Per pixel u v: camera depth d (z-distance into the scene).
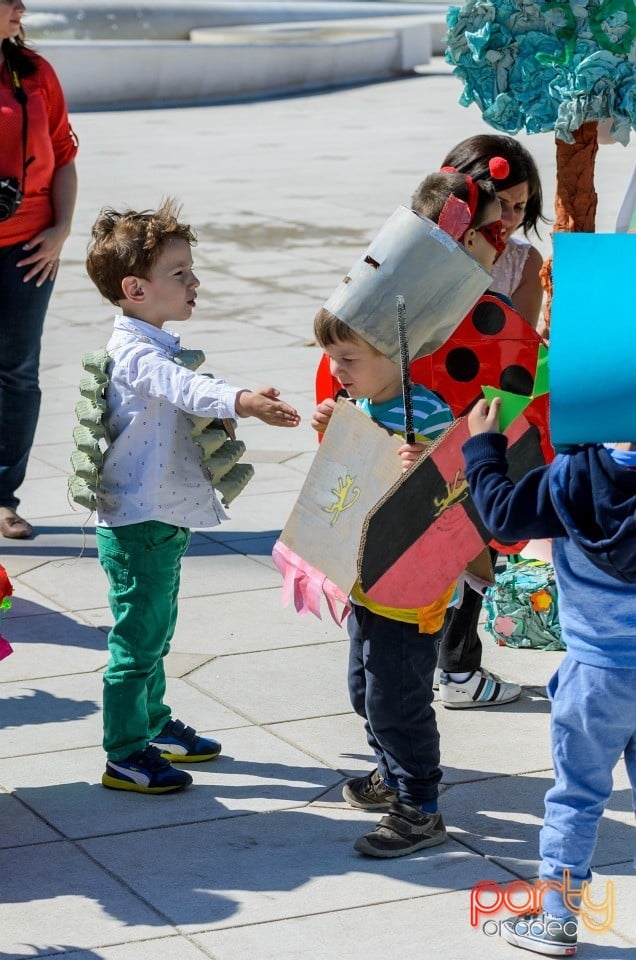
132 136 32.09
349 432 5.16
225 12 49.66
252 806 5.50
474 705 6.40
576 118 6.53
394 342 5.09
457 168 6.54
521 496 4.28
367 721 5.36
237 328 14.22
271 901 4.80
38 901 4.80
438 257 5.07
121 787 5.60
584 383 4.15
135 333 5.60
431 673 5.17
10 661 6.86
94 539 8.71
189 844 5.20
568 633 4.38
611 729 4.36
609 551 4.07
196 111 38.38
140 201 22.05
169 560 5.60
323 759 5.88
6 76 8.31
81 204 21.83
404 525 4.84
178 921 4.67
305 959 4.44
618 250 4.20
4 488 8.88
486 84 6.78
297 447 10.43
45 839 5.23
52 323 14.48
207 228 19.94
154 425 5.52
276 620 7.34
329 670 6.72
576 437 4.17
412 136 31.28
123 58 39.44
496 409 4.59
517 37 6.66
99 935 4.58
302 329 14.14
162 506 5.52
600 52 6.41
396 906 4.77
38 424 11.04
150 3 47.81
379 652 5.11
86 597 7.72
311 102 40.34
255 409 5.17
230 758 5.89
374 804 5.46
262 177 24.98
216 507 5.68
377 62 46.78
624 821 5.38
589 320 4.17
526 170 6.58
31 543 8.64
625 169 24.61
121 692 5.55
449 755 5.93
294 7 53.34
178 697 6.43
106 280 5.64
